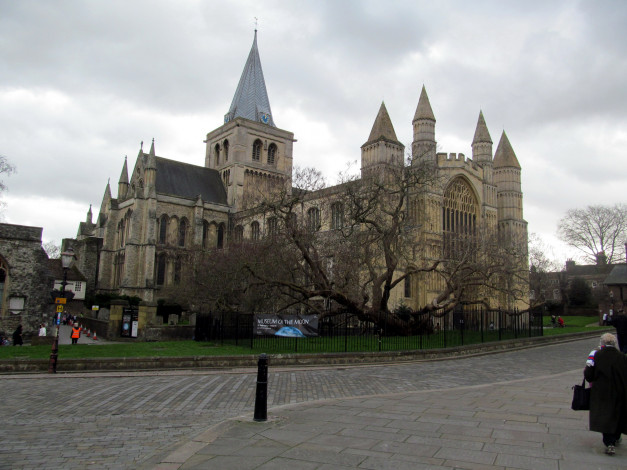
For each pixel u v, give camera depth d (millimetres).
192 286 52062
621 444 9391
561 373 21016
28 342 37031
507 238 63500
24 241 38188
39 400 14969
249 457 8547
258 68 98062
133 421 12133
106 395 15789
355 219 39594
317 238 47906
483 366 24734
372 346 29875
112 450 9562
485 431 10297
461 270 43031
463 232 69250
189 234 78188
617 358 8938
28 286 37906
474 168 76750
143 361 22938
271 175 90812
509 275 47094
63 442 10133
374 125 68500
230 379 19625
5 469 8352
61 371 21875
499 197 88188
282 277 43438
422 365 25359
